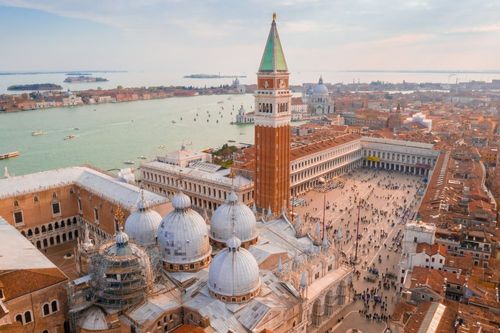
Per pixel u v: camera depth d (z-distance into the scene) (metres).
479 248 117.50
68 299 82.69
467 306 90.31
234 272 80.00
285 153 140.88
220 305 79.69
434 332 77.25
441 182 177.88
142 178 199.50
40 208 140.88
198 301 81.75
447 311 85.88
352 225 162.12
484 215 132.75
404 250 120.88
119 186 138.38
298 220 127.00
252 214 103.88
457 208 141.88
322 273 104.56
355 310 105.06
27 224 138.12
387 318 101.38
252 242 102.88
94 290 82.25
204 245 91.50
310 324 98.50
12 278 79.38
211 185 169.38
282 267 93.31
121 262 78.06
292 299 85.88
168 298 83.12
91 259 87.50
